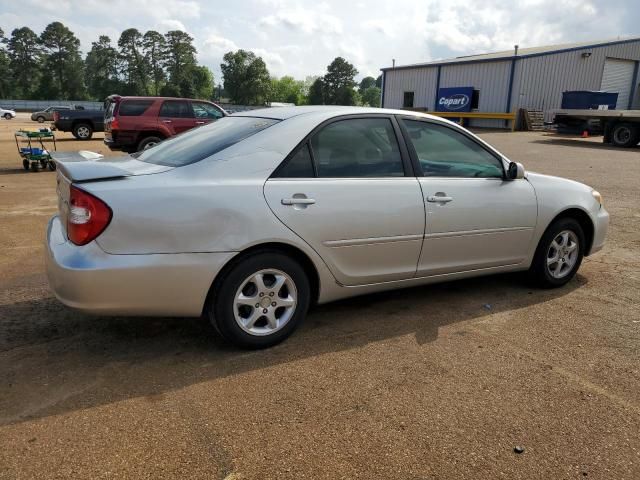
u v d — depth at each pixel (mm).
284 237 3363
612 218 7723
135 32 109750
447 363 3377
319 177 3559
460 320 4070
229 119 4098
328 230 3527
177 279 3117
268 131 3516
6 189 9969
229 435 2600
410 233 3869
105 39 114000
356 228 3631
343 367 3295
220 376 3156
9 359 3318
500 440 2609
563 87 32406
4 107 77188
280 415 2773
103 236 2965
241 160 3361
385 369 3283
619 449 2561
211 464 2393
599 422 2775
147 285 3059
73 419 2697
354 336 3750
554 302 4488
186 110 14578
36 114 46719
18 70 107438
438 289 4762
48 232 3486
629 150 18703
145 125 14078
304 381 3119
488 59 32219
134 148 14352
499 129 31031
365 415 2789
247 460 2424
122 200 2988
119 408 2805
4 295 4383
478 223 4195
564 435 2660
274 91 120812
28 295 4395
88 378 3107
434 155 4102
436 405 2898
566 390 3084
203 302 3230
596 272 5340
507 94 31547
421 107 37625
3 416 2711
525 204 4438
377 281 3877
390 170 3859
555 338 3779
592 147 19719
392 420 2752
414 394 3004
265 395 2961
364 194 3658
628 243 6434
